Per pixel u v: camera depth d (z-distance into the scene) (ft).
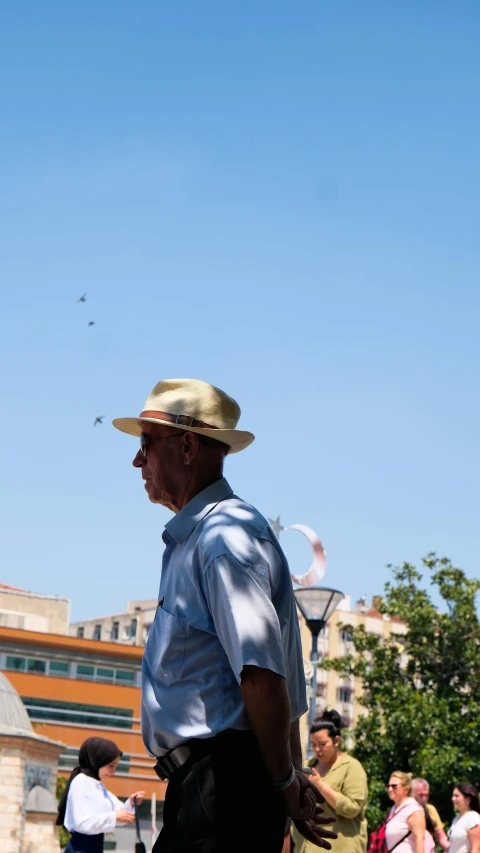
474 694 108.27
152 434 12.24
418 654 109.70
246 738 10.88
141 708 11.53
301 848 25.81
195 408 12.09
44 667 205.46
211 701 10.94
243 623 10.48
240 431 11.98
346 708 311.06
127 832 159.12
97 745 26.27
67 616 285.64
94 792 25.86
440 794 99.91
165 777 11.33
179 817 10.79
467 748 102.17
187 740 10.97
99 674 208.64
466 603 109.40
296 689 11.81
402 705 104.06
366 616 323.16
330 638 314.96
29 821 111.75
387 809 100.78
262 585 10.79
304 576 51.13
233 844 10.59
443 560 111.96
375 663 110.11
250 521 11.34
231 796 10.68
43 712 200.44
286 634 11.56
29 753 112.57
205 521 11.43
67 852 25.67
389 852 31.27
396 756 102.42
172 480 12.10
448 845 39.88
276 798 10.84
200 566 11.11
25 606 283.38
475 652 106.93
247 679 10.32
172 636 11.19
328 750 26.63
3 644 202.28
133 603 385.50
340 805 25.36
